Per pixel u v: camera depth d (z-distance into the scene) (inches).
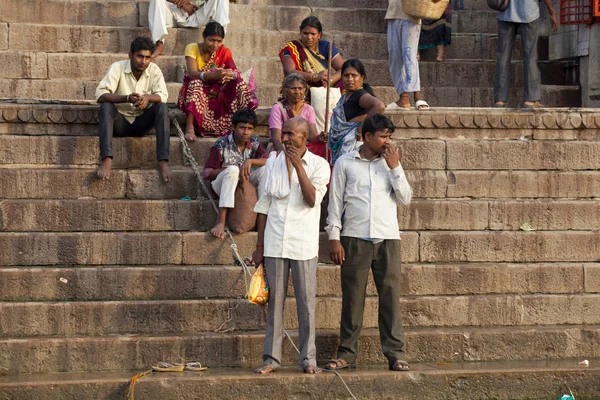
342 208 293.0
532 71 417.1
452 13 473.4
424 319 313.9
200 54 370.9
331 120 331.0
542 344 308.7
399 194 289.0
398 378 279.9
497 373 284.8
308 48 370.9
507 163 358.6
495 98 423.2
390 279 287.7
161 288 308.5
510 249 334.0
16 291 303.3
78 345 287.3
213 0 428.8
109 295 306.8
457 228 339.6
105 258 314.8
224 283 310.7
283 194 281.7
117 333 299.0
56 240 313.1
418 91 398.0
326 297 313.7
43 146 345.1
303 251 281.1
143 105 337.4
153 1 423.2
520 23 413.4
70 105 358.9
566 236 336.2
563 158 361.4
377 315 313.7
